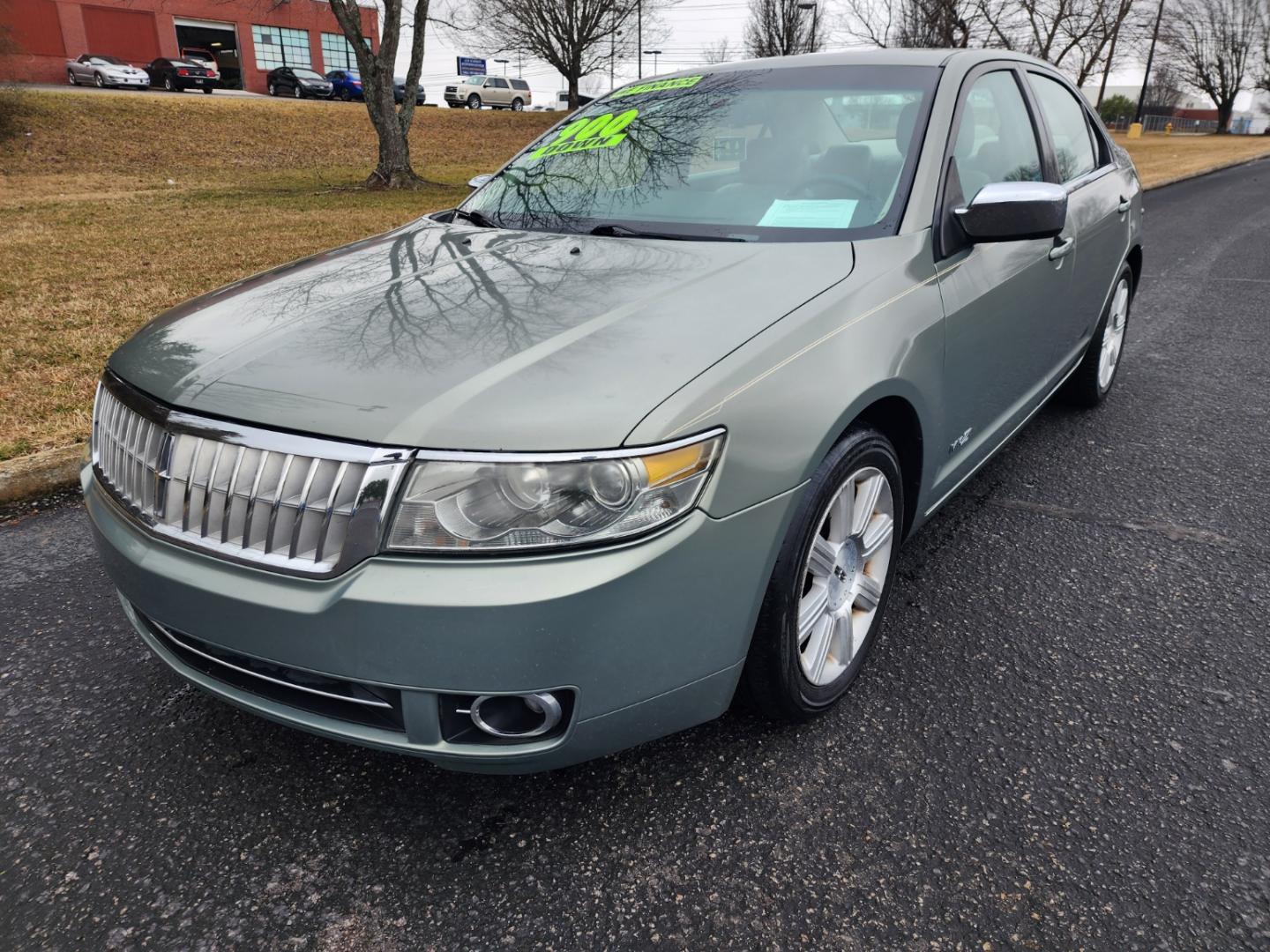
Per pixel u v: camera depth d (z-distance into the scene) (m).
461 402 1.66
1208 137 53.09
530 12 34.91
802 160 2.74
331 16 47.91
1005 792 2.02
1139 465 3.91
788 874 1.82
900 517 2.42
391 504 1.61
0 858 1.89
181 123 23.27
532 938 1.69
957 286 2.51
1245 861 1.82
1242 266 8.88
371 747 1.75
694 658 1.79
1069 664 2.49
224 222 11.43
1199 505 3.50
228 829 1.97
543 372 1.74
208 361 1.94
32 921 1.74
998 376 2.93
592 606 1.60
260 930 1.72
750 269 2.22
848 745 2.18
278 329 2.04
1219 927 1.67
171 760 2.18
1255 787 2.02
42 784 2.10
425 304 2.10
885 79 2.92
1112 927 1.68
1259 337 6.14
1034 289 3.06
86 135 21.14
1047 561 3.07
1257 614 2.72
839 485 2.04
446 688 1.63
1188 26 60.97
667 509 1.66
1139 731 2.21
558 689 1.66
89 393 4.60
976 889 1.77
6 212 12.48
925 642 2.60
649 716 1.79
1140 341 6.08
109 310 6.45
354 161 22.06
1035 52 31.12
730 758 2.14
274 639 1.68
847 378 1.98
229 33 45.31
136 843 1.93
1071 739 2.19
